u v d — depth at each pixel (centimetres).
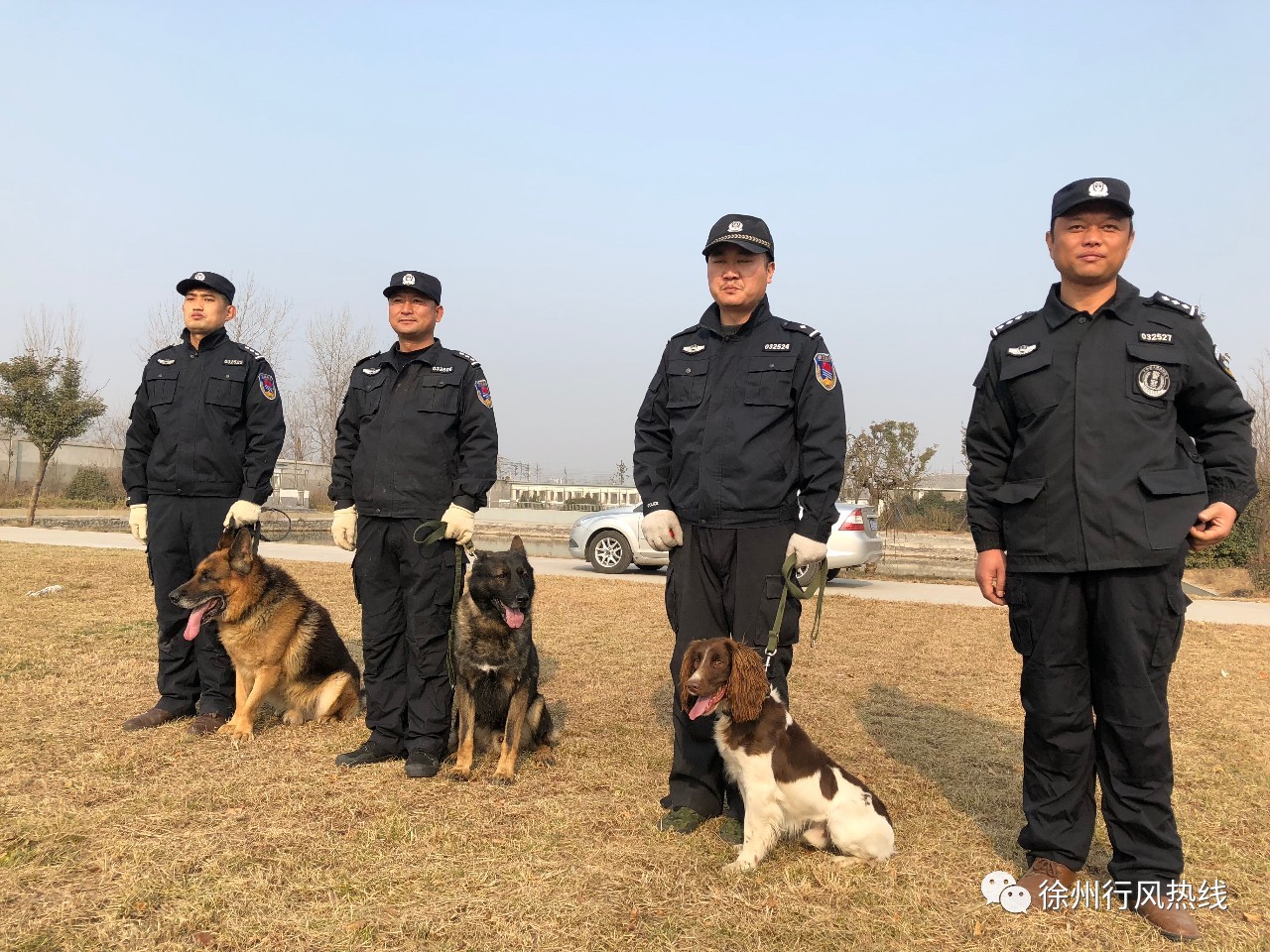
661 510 401
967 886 329
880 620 1004
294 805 387
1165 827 308
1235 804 425
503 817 382
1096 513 305
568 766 462
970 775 461
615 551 1430
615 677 673
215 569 485
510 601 427
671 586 406
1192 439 320
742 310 388
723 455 377
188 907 291
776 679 375
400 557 458
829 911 304
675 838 364
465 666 443
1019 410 328
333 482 498
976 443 356
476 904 299
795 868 338
